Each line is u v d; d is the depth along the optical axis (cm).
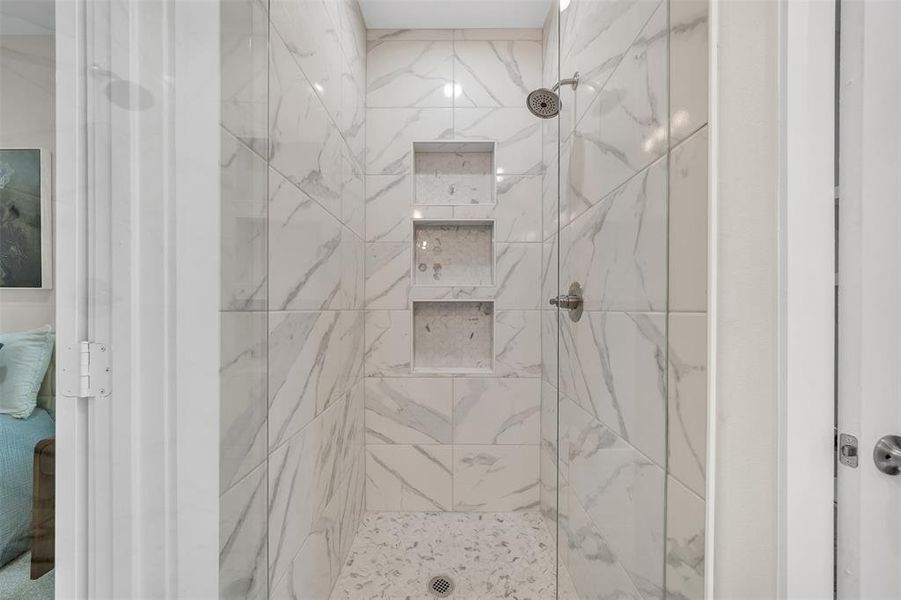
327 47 155
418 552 191
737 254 81
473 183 231
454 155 232
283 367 116
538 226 224
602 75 128
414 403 222
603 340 127
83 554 69
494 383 223
